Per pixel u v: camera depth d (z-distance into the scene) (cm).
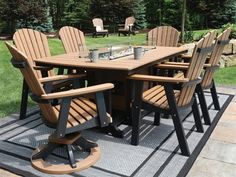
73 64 323
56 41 927
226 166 268
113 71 305
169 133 337
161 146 307
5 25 1264
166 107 290
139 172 260
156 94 324
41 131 345
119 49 394
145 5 1558
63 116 238
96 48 379
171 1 1443
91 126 255
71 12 1452
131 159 282
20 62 228
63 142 268
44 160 276
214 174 256
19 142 317
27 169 265
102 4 1348
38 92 239
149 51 406
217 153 290
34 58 391
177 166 268
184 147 286
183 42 763
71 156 267
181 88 279
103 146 309
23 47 382
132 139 310
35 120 377
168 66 367
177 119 284
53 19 1506
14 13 1175
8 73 588
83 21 1427
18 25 1224
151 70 391
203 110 354
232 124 358
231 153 290
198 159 280
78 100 304
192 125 357
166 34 499
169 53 386
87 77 373
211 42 304
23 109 377
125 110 360
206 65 341
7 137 329
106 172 261
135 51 344
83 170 264
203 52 280
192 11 1406
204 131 338
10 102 438
